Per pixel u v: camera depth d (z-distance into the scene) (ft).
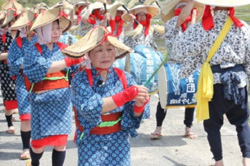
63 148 24.73
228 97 22.50
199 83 23.26
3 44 32.48
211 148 24.25
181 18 27.50
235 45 22.43
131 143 32.24
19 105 28.48
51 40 22.97
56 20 23.08
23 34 26.55
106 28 18.28
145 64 31.73
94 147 17.93
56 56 23.35
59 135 24.22
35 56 22.75
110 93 17.87
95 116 16.92
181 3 30.71
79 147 18.34
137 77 31.73
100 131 17.95
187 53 22.93
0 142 33.09
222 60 22.62
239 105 23.41
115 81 18.13
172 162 28.40
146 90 17.15
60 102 24.02
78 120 18.37
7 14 31.48
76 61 23.11
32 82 23.26
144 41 35.81
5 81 33.71
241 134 23.67
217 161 24.30
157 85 32.04
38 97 23.59
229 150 30.35
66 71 24.11
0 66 33.47
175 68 29.73
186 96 29.66
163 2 32.17
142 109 17.58
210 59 22.79
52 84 23.67
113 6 19.07
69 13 29.48
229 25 22.36
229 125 36.22
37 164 25.30
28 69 22.90
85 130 17.81
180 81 29.35
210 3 21.68
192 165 27.91
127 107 18.03
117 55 18.97
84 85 17.49
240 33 22.43
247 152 23.30
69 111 24.53
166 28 29.60
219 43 22.39
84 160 17.94
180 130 35.35
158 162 28.43
